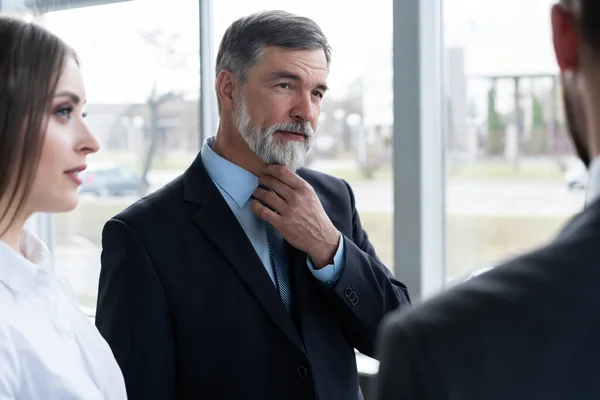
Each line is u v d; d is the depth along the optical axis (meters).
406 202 2.64
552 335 0.48
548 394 0.47
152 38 3.41
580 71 0.54
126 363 1.52
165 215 1.65
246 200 1.71
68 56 1.08
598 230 0.50
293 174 1.66
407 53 2.59
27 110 1.01
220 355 1.57
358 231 1.93
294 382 1.57
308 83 1.65
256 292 1.60
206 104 3.26
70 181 1.08
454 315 0.51
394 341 0.52
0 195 1.02
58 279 1.19
